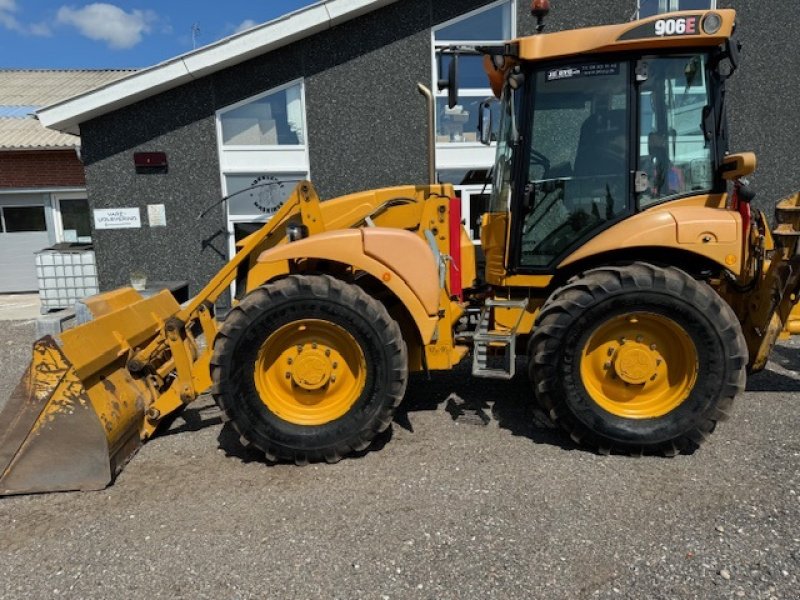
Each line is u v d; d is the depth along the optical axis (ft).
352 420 10.91
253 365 10.85
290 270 12.12
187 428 12.94
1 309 32.89
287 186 26.30
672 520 8.80
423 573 7.72
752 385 14.71
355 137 25.90
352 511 9.28
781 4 25.38
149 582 7.71
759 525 8.61
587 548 8.16
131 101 24.76
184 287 25.41
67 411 10.07
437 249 11.94
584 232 12.12
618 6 25.40
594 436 11.02
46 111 24.04
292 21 23.95
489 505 9.34
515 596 7.25
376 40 25.20
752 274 11.89
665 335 11.05
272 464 11.09
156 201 25.94
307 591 7.43
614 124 11.80
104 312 13.07
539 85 11.96
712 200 11.81
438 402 14.08
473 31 25.48
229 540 8.58
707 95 11.66
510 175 12.44
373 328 10.75
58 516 9.36
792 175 26.55
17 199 40.86
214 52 23.98
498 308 12.56
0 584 7.75
